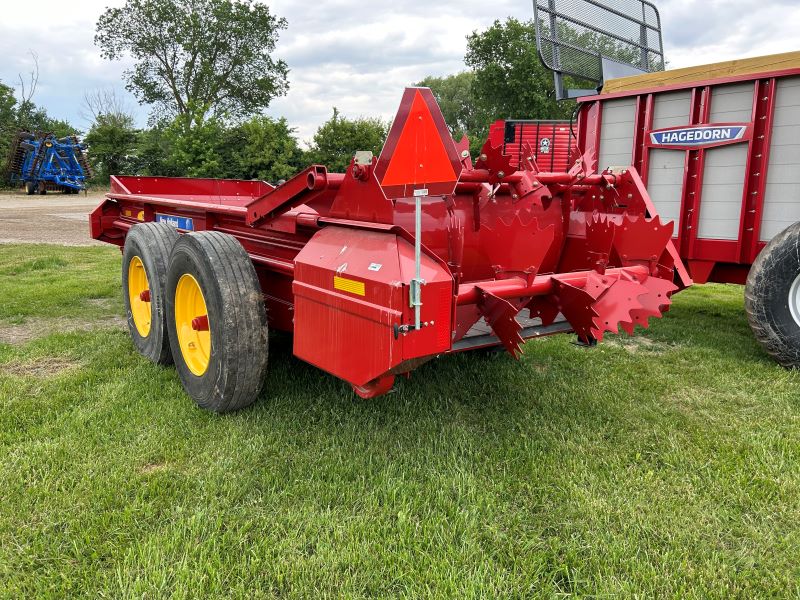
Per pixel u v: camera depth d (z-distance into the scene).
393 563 2.27
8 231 15.41
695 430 3.46
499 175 3.03
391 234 2.66
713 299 7.45
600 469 3.02
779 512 2.65
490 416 3.61
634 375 4.41
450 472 2.91
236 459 3.01
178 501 2.66
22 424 3.41
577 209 4.21
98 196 32.69
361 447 3.16
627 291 3.31
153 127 43.62
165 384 4.03
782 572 2.28
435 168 2.45
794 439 3.33
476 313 3.13
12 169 34.84
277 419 3.44
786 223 4.91
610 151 6.09
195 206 4.46
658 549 2.40
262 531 2.47
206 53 44.66
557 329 3.46
